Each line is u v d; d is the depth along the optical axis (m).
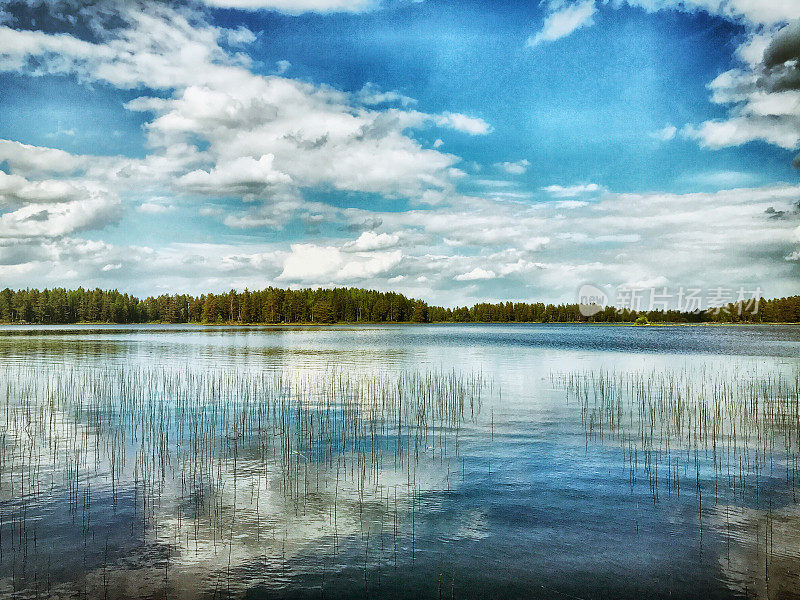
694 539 10.98
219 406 24.86
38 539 10.85
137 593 8.89
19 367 39.47
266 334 108.62
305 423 21.42
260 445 18.16
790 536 11.09
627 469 15.61
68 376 34.25
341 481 14.48
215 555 10.22
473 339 90.31
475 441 18.75
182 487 13.94
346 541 10.84
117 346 64.88
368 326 195.38
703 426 21.02
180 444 18.25
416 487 14.02
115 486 13.98
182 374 35.72
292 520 11.86
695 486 14.17
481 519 11.97
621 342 81.44
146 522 11.69
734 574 9.55
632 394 28.44
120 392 28.44
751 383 31.58
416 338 93.56
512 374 36.97
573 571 9.68
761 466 15.91
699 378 34.69
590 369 40.16
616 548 10.57
